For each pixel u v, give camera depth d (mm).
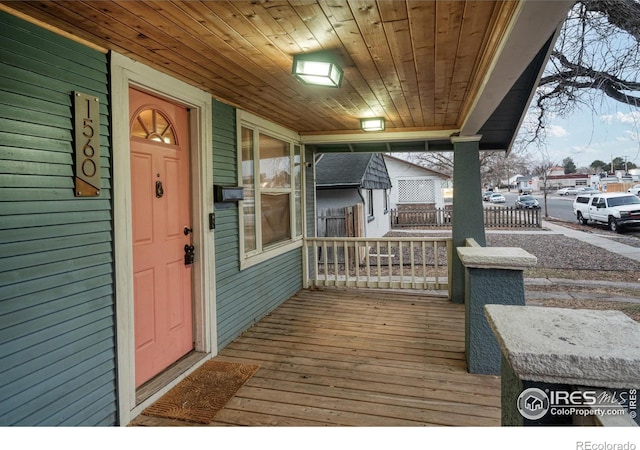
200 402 2453
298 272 5465
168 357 2828
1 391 1597
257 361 3094
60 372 1857
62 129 1887
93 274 2051
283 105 3693
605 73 5109
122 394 2205
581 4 4883
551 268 7512
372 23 1925
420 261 8781
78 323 1958
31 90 1739
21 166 1688
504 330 1120
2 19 1621
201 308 3117
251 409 2365
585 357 919
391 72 2695
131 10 1743
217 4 1710
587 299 5277
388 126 4801
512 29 1660
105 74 2158
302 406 2395
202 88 3078
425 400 2447
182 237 3006
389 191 16094
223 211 3451
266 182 4543
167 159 2830
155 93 2619
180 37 2068
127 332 2260
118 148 2211
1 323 1601
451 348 3324
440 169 21031
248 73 2715
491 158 18641
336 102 3555
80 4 1676
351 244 5629
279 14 1815
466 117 3758
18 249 1671
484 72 2514
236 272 3670
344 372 2875
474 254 2766
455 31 2006
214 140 3324
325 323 4039
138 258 2520
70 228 1919
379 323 4023
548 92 6297
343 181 8898
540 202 27328
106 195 2146
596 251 9055
